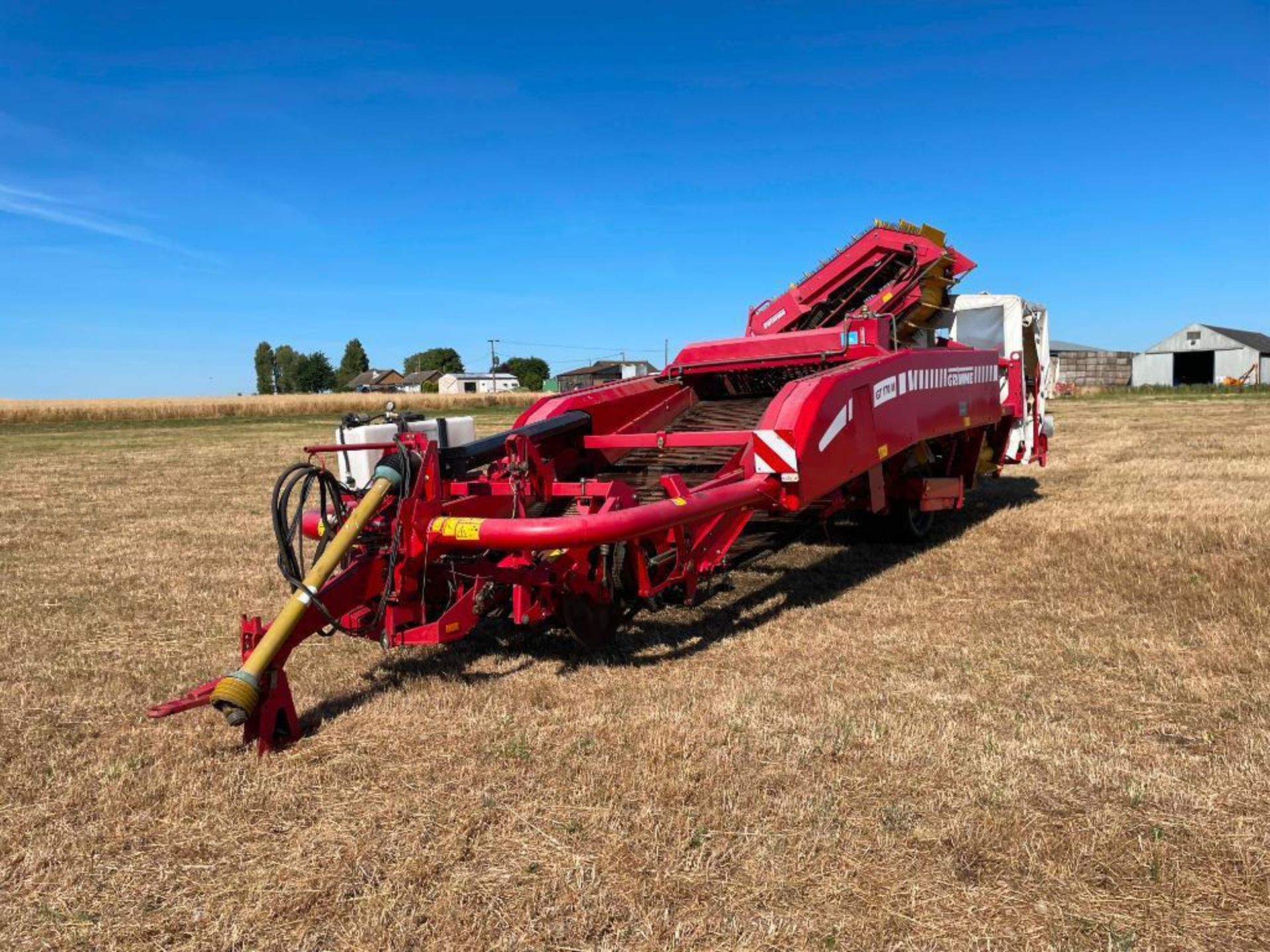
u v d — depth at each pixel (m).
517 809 3.39
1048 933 2.59
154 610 6.77
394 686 4.88
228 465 19.50
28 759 4.01
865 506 7.38
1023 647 5.20
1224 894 2.76
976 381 8.82
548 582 4.74
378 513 4.73
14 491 14.93
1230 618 5.59
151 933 2.71
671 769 3.67
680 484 5.26
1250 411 26.80
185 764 3.88
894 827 3.17
